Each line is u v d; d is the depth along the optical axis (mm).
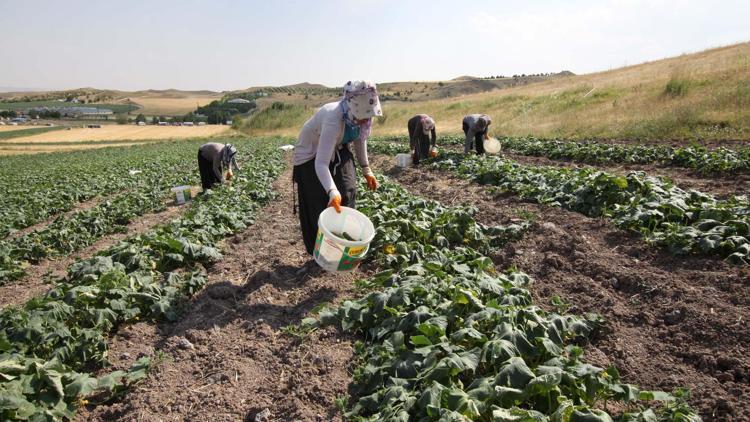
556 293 4984
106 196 15641
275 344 4422
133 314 4914
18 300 6375
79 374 3727
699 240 5352
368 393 3494
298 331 4547
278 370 4023
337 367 3908
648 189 7273
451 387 3148
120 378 4035
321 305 4605
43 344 4168
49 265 8086
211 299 5465
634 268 5254
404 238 6430
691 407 3164
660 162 12031
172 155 30000
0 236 10328
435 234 6398
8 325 4395
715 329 3939
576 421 2725
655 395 3008
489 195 9609
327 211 5070
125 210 11094
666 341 3955
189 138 57500
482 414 2971
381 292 4488
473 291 4234
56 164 31812
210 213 8734
